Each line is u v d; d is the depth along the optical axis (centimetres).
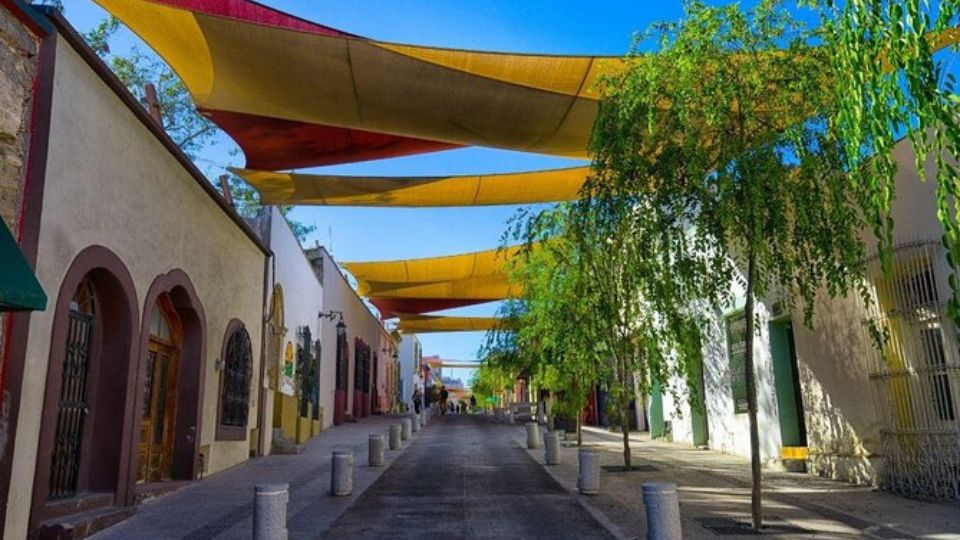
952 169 484
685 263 814
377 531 816
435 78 1184
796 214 772
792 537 764
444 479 1255
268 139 1580
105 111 855
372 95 1259
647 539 701
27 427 696
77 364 862
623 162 816
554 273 1398
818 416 1264
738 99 767
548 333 1470
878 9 509
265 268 1716
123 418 907
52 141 730
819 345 1248
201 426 1240
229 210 1377
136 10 1092
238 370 1480
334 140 1600
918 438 976
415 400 3925
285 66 1183
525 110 1277
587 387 1527
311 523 862
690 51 779
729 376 1706
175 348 1222
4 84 666
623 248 905
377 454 1448
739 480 1230
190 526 848
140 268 969
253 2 1028
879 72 518
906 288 995
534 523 859
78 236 789
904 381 1004
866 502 959
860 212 984
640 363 1241
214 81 1281
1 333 654
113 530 820
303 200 1945
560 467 1443
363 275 2878
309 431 2166
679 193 808
